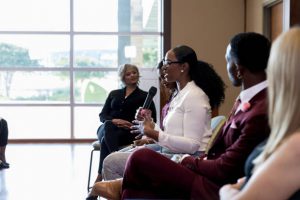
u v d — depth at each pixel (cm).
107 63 842
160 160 217
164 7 769
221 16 770
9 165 598
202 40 771
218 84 296
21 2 831
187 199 214
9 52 838
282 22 611
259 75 205
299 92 128
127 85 473
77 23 836
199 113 269
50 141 834
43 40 837
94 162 618
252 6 730
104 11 838
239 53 205
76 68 841
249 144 196
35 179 516
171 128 279
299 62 127
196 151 269
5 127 593
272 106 135
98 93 848
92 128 843
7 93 842
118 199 254
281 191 128
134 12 836
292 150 127
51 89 846
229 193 150
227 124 222
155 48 838
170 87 322
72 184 491
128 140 443
